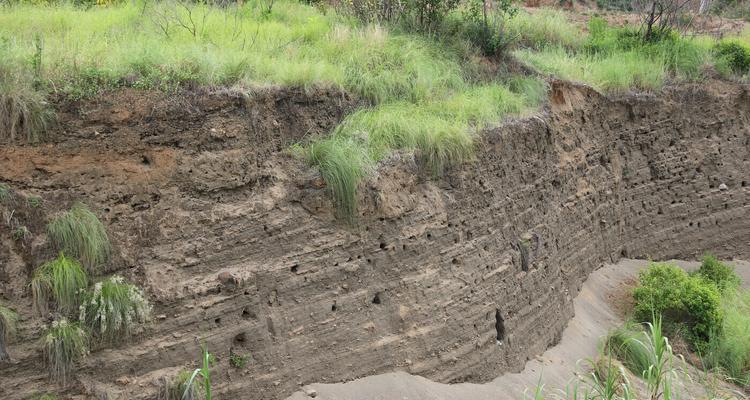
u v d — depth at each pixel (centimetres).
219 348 759
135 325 707
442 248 948
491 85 1228
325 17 1329
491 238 1031
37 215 685
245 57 910
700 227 1600
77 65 770
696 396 1112
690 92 1588
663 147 1548
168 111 777
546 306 1138
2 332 643
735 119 1647
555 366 1084
